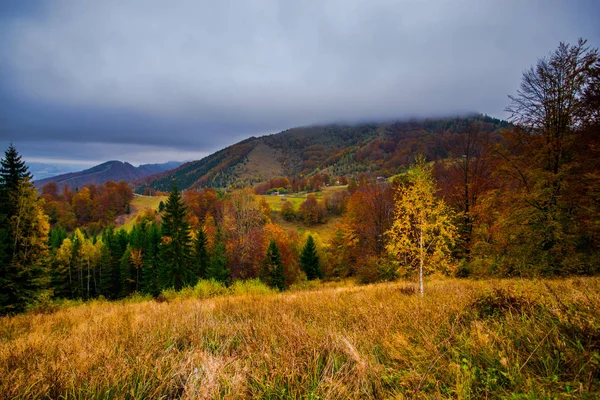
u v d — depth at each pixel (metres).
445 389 2.37
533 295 4.82
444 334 3.62
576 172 13.27
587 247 13.55
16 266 22.08
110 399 2.63
